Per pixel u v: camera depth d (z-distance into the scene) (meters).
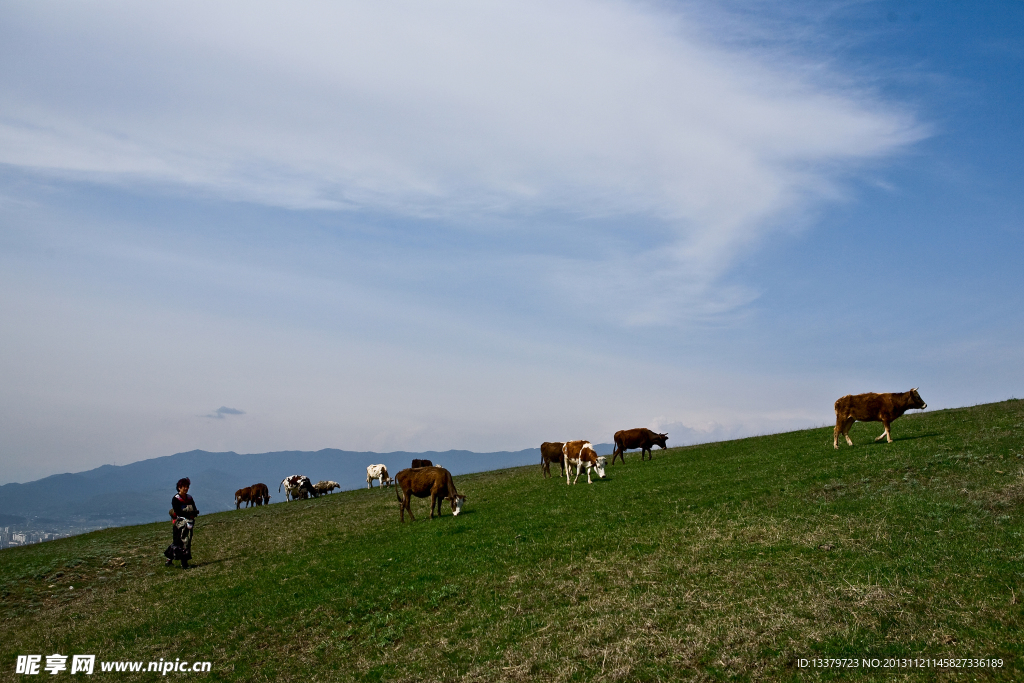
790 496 22.50
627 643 12.37
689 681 10.73
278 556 24.92
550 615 14.62
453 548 21.22
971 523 16.61
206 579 22.70
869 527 17.52
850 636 11.28
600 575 16.83
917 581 13.15
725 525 19.97
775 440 40.00
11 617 21.33
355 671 13.50
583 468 33.41
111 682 14.70
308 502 46.34
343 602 17.61
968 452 24.31
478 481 42.56
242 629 16.88
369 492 48.28
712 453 38.16
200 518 42.81
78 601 22.33
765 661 10.98
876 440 30.78
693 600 14.12
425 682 12.31
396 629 15.35
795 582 14.27
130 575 25.28
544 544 20.27
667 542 18.91
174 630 17.53
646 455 44.19
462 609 15.95
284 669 14.20
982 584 12.54
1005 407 35.56
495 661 12.62
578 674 11.51
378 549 22.95
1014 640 10.24
